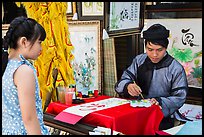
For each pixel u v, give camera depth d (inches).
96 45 113.7
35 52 66.2
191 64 116.7
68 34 96.6
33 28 64.8
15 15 104.4
